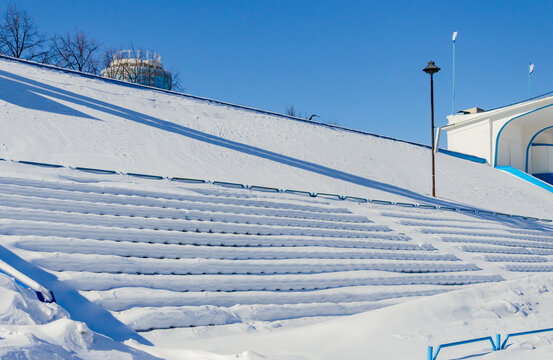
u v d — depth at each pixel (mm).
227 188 13430
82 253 8281
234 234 10938
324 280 10109
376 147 26359
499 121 32125
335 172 19547
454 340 6766
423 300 8133
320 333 6789
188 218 10922
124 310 7172
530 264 15219
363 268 11359
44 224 8430
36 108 16047
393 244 13406
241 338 6895
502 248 15992
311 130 25391
